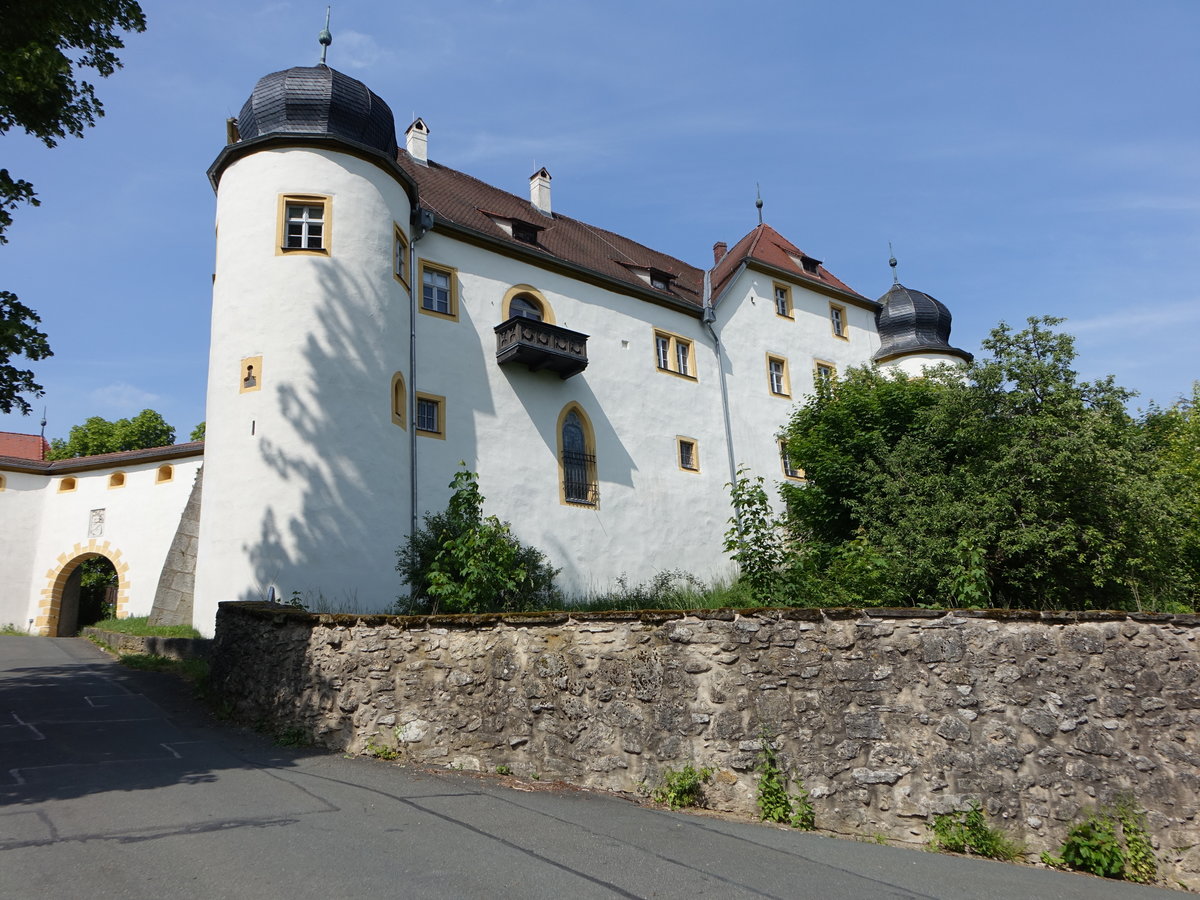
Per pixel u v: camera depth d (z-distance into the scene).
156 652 16.88
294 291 17.05
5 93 11.18
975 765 7.80
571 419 23.08
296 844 5.90
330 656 9.78
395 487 17.67
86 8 11.88
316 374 16.77
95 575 32.47
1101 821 7.63
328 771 8.30
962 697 7.96
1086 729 7.88
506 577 11.05
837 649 8.15
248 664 11.12
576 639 8.65
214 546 16.14
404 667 9.28
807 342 31.11
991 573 15.31
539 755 8.48
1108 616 8.20
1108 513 15.06
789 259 32.56
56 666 15.84
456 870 5.48
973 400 16.95
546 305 23.12
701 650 8.23
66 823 6.38
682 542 24.84
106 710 11.52
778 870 6.07
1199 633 8.09
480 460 20.27
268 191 17.62
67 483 25.97
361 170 18.31
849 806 7.77
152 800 7.08
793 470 28.81
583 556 22.06
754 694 8.07
